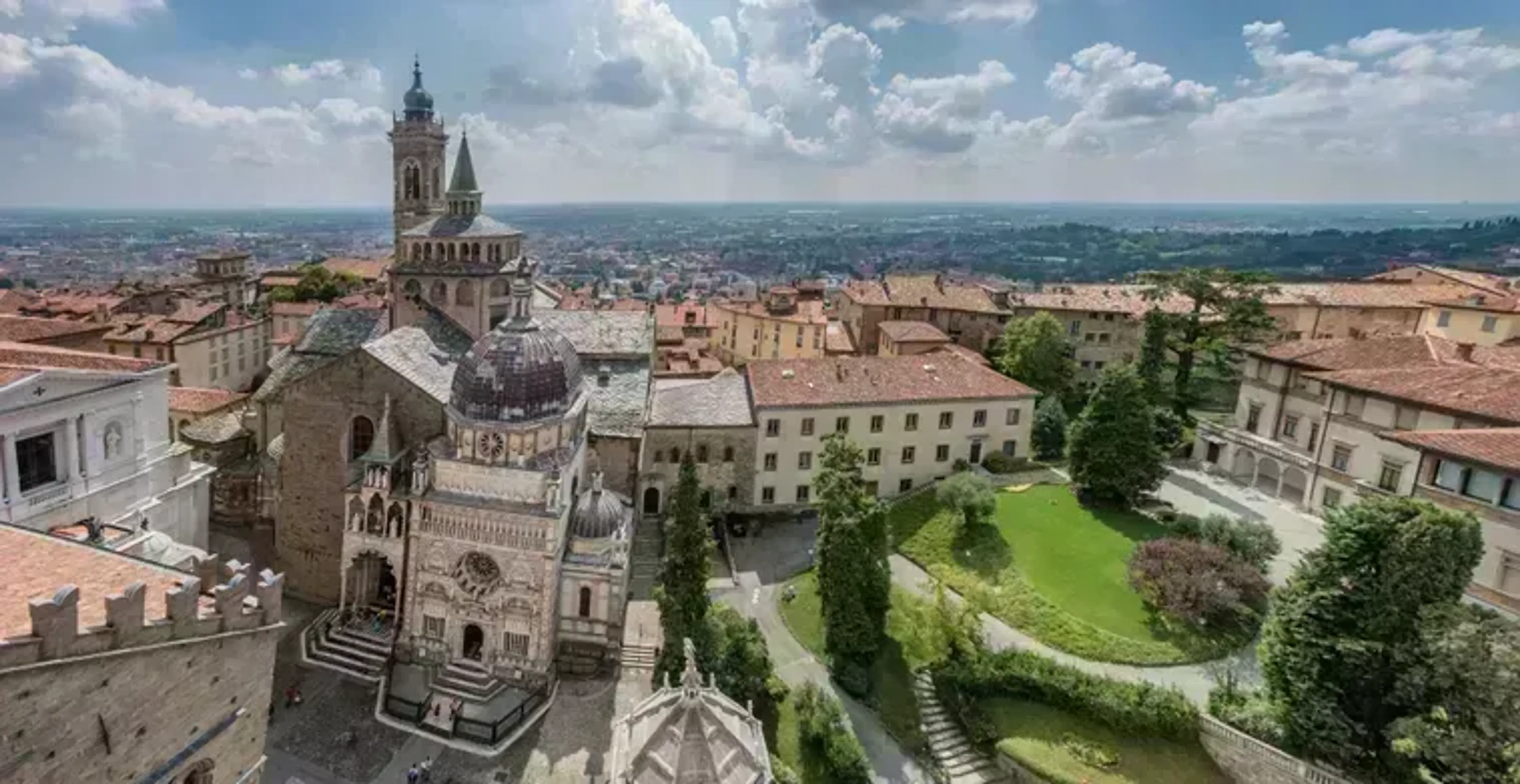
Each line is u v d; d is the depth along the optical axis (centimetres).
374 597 5866
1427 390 6350
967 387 8256
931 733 5150
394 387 5684
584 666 5459
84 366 4625
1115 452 7288
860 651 5491
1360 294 11625
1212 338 9256
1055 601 6034
